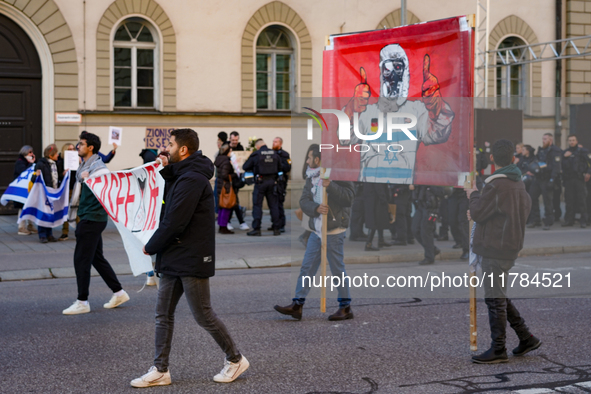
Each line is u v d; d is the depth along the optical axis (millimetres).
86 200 6805
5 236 12688
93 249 6867
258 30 17953
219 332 4746
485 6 20047
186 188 4555
